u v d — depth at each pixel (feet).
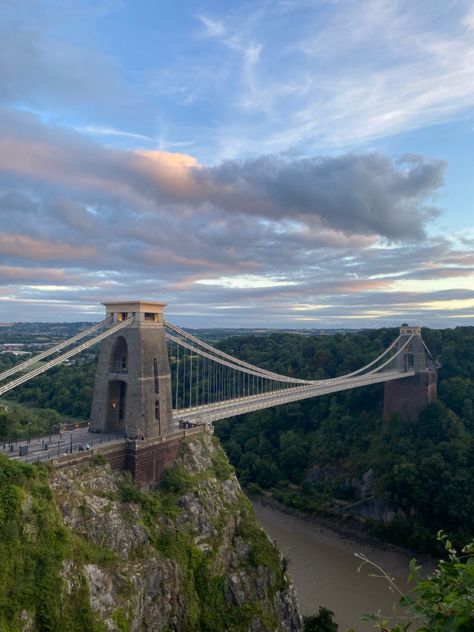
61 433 152.66
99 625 100.42
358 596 177.58
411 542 218.59
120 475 134.51
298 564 202.90
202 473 153.48
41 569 98.99
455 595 21.95
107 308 151.53
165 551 126.11
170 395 155.33
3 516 98.73
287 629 138.31
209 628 123.85
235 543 144.66
